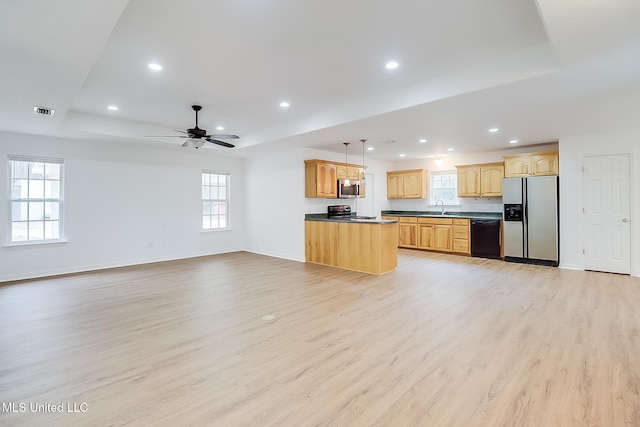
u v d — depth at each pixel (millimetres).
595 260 5316
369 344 2719
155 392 2049
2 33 2086
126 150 6086
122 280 4953
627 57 2477
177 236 6801
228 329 3057
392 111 3852
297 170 6551
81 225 5590
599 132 5152
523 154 6195
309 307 3672
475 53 2922
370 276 5176
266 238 7328
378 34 2555
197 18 2281
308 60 3004
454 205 7977
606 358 2424
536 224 5895
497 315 3359
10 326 3129
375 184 8508
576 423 1721
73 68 2635
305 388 2088
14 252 4984
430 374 2240
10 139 4918
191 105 4332
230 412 1853
